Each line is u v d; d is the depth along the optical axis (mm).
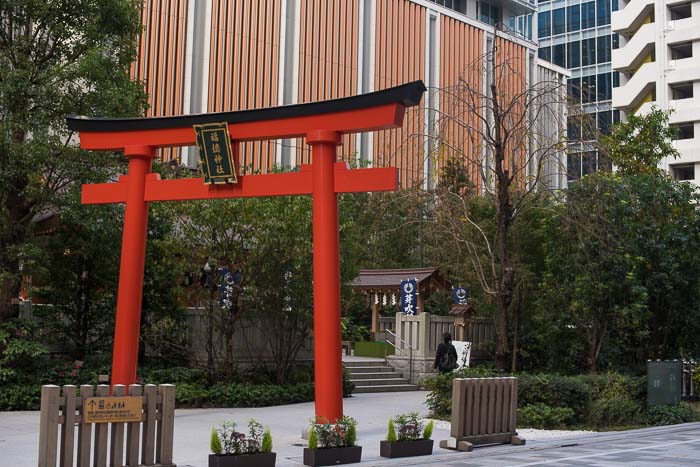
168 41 44406
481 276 18328
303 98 49531
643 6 55406
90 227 18109
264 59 48312
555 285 22516
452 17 57438
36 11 18453
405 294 26875
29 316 19938
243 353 21266
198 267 19859
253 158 46344
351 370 25047
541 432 16094
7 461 11320
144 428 9977
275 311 20656
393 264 34812
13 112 18031
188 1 45375
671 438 16047
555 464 11898
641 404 19938
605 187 21094
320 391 14242
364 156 48188
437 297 32062
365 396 22625
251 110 15445
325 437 11852
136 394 9906
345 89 51719
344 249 22188
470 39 58688
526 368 26094
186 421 16094
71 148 18266
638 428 18078
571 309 21672
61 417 9250
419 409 19344
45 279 20156
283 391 19781
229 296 19719
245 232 19625
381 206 20219
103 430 9648
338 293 14633
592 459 12555
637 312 21219
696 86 51688
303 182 15234
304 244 19719
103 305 20422
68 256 20062
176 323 20906
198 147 16031
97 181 18719
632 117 29875
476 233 24641
